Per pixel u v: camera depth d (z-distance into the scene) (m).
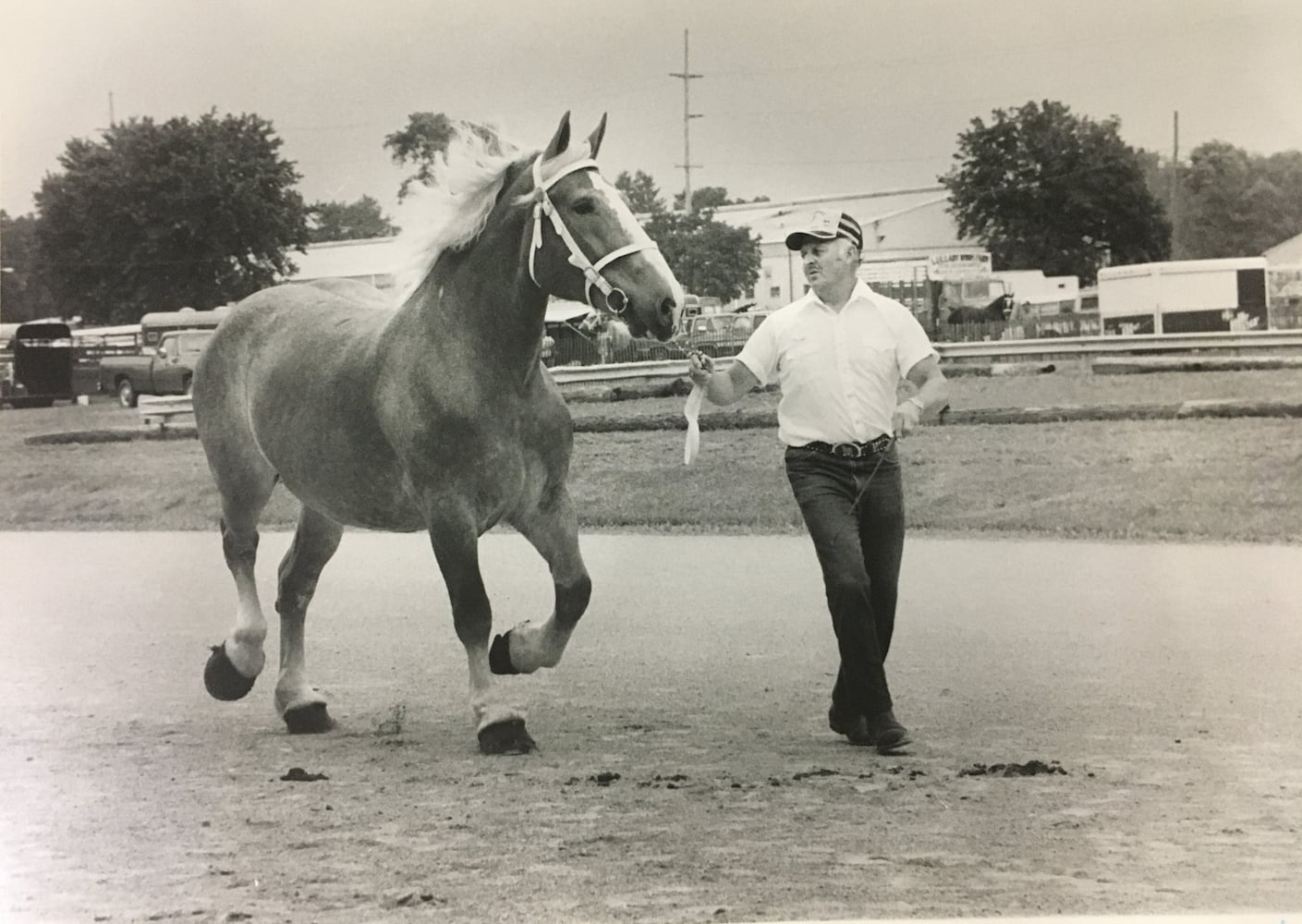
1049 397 22.75
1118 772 5.57
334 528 6.64
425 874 4.29
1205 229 29.44
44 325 32.47
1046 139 28.98
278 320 6.67
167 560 15.55
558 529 5.95
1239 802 5.11
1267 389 22.09
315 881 4.25
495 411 5.69
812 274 5.96
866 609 5.81
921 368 5.93
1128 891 4.11
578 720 6.75
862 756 5.88
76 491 22.22
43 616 11.33
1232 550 14.22
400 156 31.77
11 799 5.36
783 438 6.05
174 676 8.45
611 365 24.62
